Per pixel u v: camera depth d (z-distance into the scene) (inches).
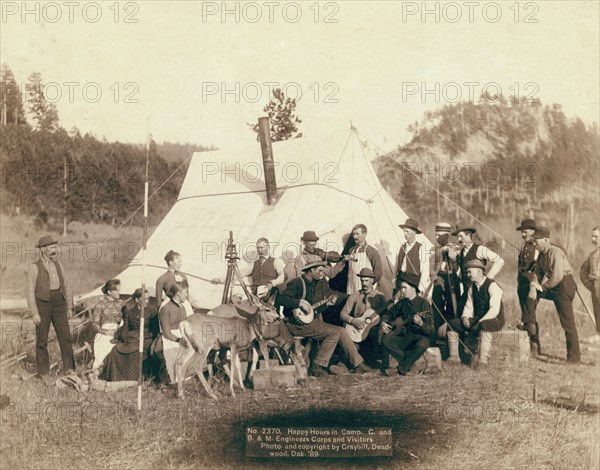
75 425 280.8
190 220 407.8
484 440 277.3
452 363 336.8
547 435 278.7
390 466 280.5
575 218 493.0
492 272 339.3
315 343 321.4
